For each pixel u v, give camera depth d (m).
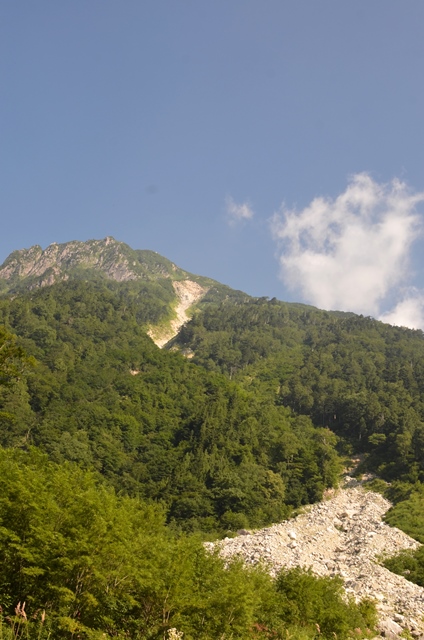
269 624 37.06
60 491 29.89
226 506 99.56
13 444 106.31
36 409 125.75
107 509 30.14
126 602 29.88
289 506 107.12
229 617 31.86
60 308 193.50
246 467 113.19
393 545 75.69
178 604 29.58
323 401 163.12
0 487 27.91
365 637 41.19
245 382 188.50
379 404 147.25
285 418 154.12
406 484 112.44
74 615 26.17
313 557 71.75
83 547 26.34
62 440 108.19
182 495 101.00
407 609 49.69
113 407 131.50
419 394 159.38
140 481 108.38
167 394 148.38
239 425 130.75
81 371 149.25
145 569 28.98
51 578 26.50
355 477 126.31
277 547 73.12
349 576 62.03
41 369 140.12
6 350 40.41
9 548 26.39
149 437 126.12
